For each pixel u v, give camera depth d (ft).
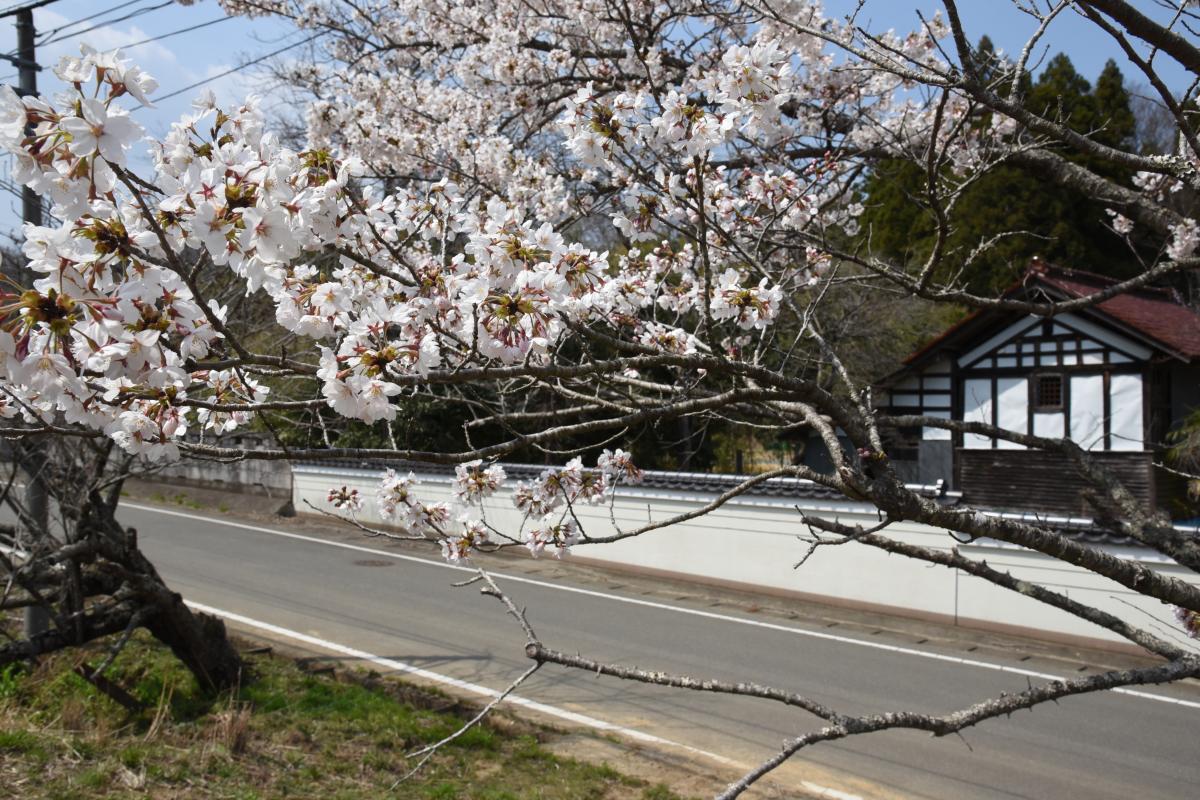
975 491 42.96
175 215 4.80
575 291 7.19
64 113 4.28
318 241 6.36
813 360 10.20
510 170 16.93
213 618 20.07
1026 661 24.52
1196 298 18.17
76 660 20.38
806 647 25.58
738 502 33.42
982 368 43.45
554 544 9.96
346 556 37.99
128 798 13.85
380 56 33.22
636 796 15.20
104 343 4.40
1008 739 18.51
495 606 29.55
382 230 8.17
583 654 24.25
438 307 7.07
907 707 20.38
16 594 20.51
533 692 20.81
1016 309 9.59
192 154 5.37
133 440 5.57
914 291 9.64
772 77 8.00
